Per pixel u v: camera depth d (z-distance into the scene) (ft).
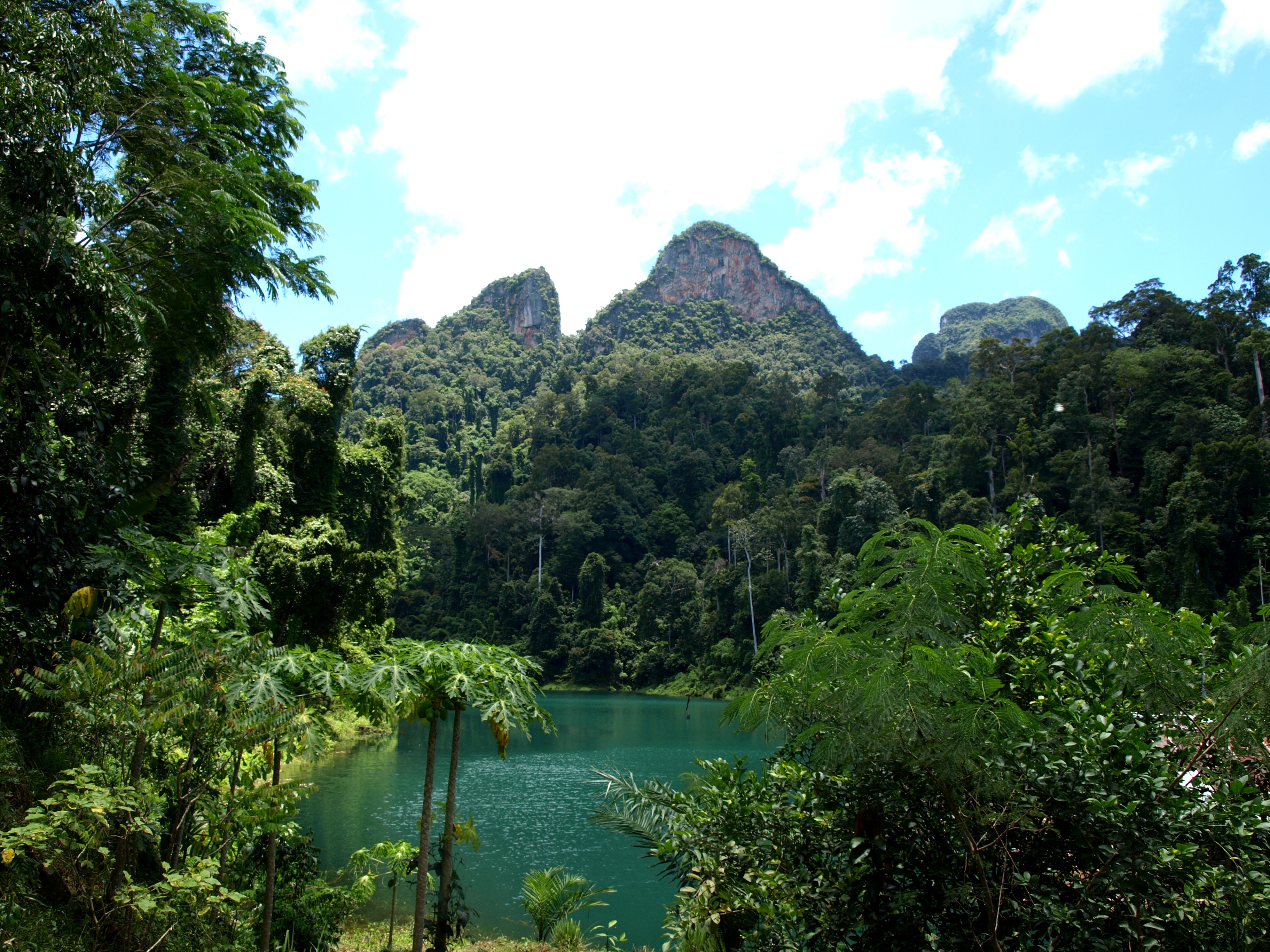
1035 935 12.34
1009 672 15.49
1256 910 11.50
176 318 32.60
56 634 22.75
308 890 31.48
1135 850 11.73
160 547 24.41
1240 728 12.37
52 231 21.45
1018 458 209.87
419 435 480.23
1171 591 152.05
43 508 22.62
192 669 19.24
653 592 281.54
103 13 24.80
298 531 65.98
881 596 13.43
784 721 14.55
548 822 68.39
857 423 312.09
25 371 24.13
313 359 104.88
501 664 26.40
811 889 14.79
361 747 107.65
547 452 372.17
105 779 17.65
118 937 17.93
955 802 12.04
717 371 410.11
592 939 39.99
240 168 32.76
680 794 18.49
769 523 256.73
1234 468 163.02
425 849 27.09
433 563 328.90
